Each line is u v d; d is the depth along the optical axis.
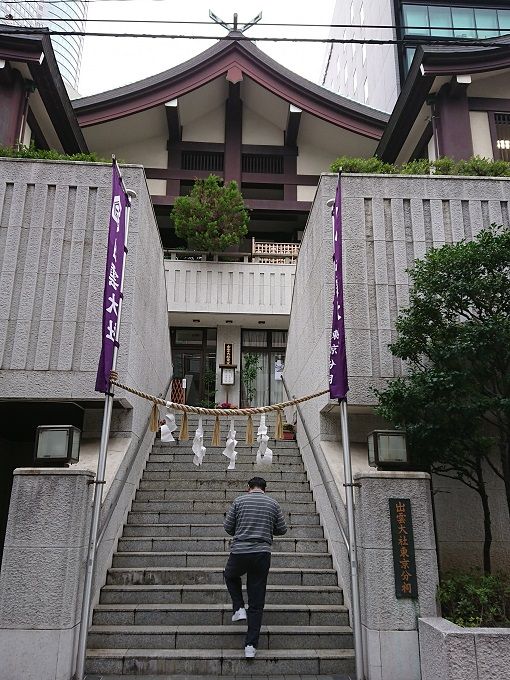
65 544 4.23
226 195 14.14
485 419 5.19
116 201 5.19
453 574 5.15
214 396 14.51
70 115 12.69
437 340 5.31
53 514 4.27
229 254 14.34
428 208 6.78
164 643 4.52
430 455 5.27
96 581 4.88
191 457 7.87
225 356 14.64
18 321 6.21
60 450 4.53
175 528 6.07
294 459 7.86
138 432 6.75
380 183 6.78
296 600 5.09
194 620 4.79
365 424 6.39
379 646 4.15
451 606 4.36
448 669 3.57
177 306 13.65
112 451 5.91
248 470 7.50
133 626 4.68
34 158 6.96
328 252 6.49
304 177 16.31
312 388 7.08
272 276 14.02
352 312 6.29
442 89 11.66
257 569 4.45
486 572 5.26
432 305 5.32
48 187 6.70
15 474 4.33
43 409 6.33
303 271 8.09
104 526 4.77
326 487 5.66
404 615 4.21
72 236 6.52
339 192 5.35
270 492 6.86
